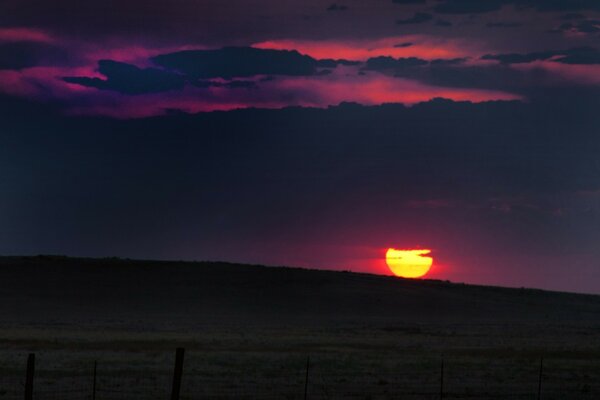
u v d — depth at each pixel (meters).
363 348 109.19
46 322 168.25
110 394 56.09
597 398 59.28
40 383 61.50
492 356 96.75
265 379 66.19
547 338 142.88
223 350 100.06
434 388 62.81
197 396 55.72
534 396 59.44
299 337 131.88
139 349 98.56
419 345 116.94
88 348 99.12
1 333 126.69
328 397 56.53
